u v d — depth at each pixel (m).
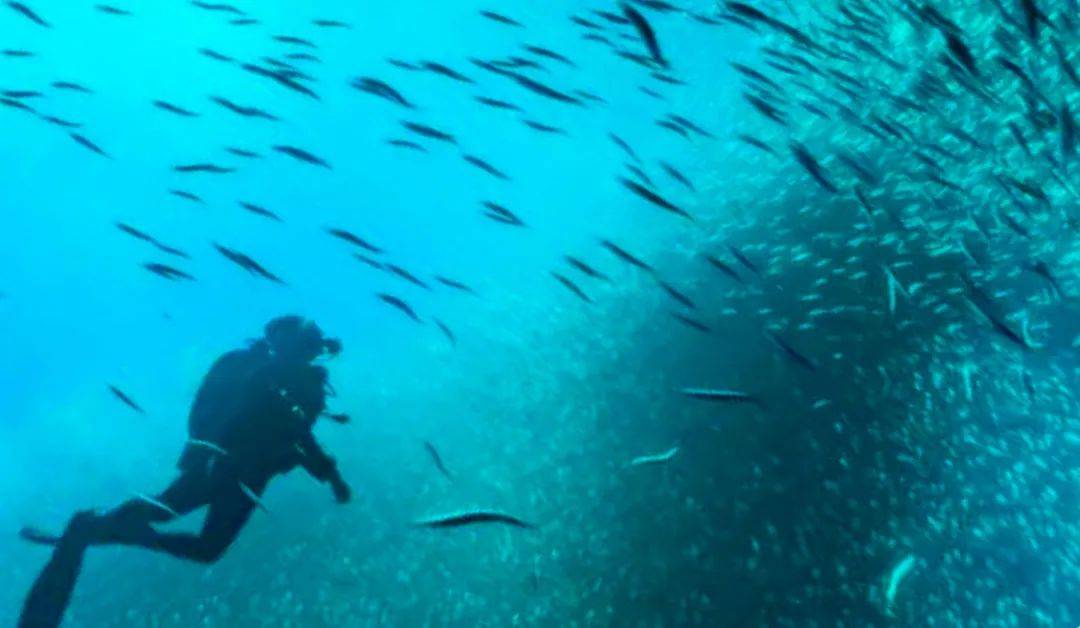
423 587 6.69
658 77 3.97
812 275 8.45
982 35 5.55
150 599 8.05
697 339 8.90
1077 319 6.10
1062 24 4.68
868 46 4.92
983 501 5.54
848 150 8.27
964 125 6.44
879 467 6.12
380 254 3.35
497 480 8.09
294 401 4.70
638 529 6.46
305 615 6.83
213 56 3.90
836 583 5.32
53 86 4.33
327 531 8.34
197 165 3.70
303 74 3.91
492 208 3.47
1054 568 5.01
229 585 7.78
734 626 5.31
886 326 7.22
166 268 3.64
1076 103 4.31
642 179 3.33
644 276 11.34
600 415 8.48
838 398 6.94
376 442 10.87
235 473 4.61
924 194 6.52
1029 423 5.84
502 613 6.09
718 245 10.34
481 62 3.52
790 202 9.93
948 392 6.36
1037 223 6.25
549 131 3.62
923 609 4.96
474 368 11.92
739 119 13.20
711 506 6.40
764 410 7.21
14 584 11.23
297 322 4.82
